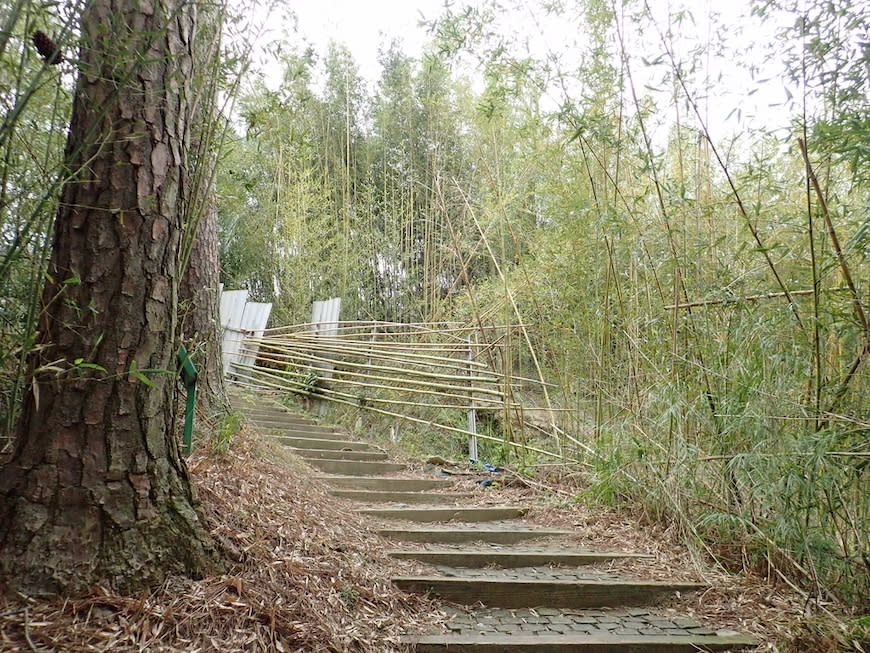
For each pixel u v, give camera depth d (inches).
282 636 83.0
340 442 221.5
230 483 114.7
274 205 370.6
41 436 75.2
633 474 165.2
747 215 131.8
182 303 132.7
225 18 109.8
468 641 98.7
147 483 80.7
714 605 120.5
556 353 223.5
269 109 123.0
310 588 97.1
